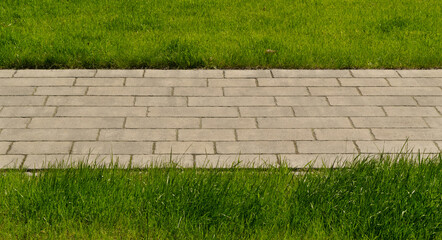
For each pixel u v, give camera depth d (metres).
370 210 3.94
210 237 3.73
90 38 7.46
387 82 6.48
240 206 3.94
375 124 5.50
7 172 4.44
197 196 4.01
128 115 5.57
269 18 8.43
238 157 4.85
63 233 3.74
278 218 3.89
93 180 4.20
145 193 4.07
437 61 6.95
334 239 3.74
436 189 4.18
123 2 9.05
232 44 7.28
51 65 6.72
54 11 8.55
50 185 4.14
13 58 6.70
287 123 5.47
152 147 4.99
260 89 6.23
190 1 9.16
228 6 8.99
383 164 4.50
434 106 5.92
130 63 6.75
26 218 3.87
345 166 4.50
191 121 5.48
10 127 5.29
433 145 5.13
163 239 3.73
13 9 8.61
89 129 5.28
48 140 5.07
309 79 6.52
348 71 6.77
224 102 5.90
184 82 6.37
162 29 7.87
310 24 8.18
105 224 3.84
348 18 8.49
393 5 9.21
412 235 3.74
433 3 9.37
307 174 4.38
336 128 5.40
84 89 6.15
